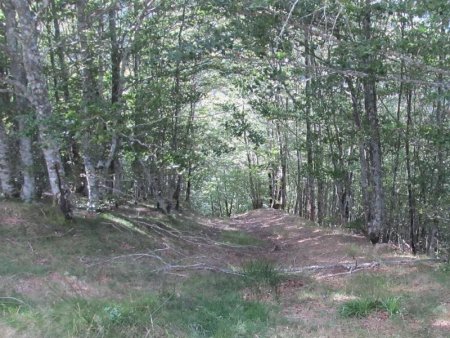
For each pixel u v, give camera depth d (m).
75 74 16.14
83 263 10.46
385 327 6.98
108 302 7.28
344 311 7.77
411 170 18.94
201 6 11.19
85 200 16.53
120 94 13.75
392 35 11.23
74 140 13.38
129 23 14.24
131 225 14.56
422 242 18.70
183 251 13.30
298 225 21.31
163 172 19.38
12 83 11.69
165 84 15.26
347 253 13.24
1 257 9.99
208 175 32.31
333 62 11.07
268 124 25.28
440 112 14.87
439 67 10.95
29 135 11.80
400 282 9.68
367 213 16.23
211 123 22.59
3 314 6.26
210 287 9.59
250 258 13.77
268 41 9.95
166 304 7.71
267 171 32.91
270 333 6.76
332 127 19.94
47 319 6.10
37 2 13.57
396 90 14.43
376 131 14.24
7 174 14.96
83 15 13.46
